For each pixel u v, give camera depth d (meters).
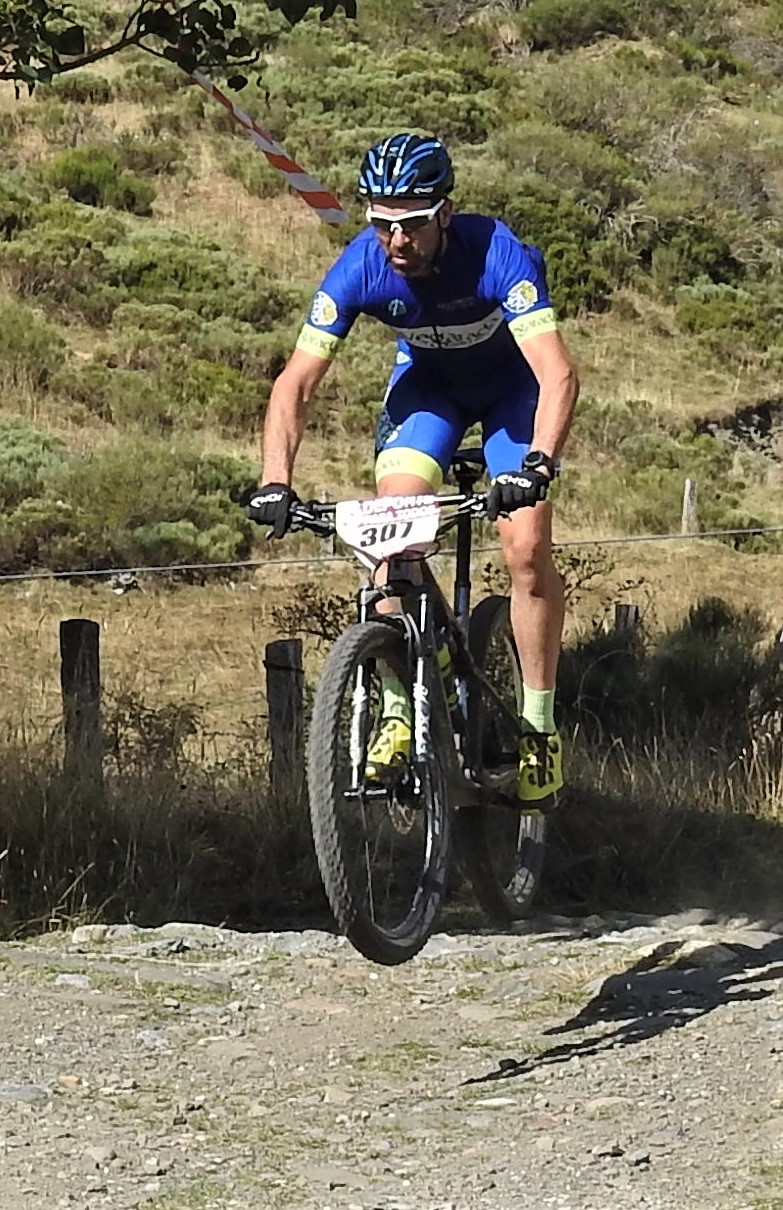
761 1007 6.59
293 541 25.25
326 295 6.05
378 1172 5.04
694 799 10.20
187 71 8.96
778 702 11.96
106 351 32.19
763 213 46.12
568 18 55.59
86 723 10.46
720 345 39.09
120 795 9.52
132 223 38.88
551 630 6.48
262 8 50.22
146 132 43.66
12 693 16.47
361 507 5.77
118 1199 4.76
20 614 21.11
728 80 55.66
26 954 7.65
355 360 34.06
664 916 8.74
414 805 5.86
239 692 17.03
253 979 7.43
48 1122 5.46
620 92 50.94
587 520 28.66
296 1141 5.34
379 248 5.97
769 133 51.38
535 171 43.84
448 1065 6.21
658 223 42.72
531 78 51.44
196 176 42.12
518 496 5.62
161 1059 6.24
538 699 6.52
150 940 8.08
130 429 29.14
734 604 22.81
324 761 5.46
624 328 39.12
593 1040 6.39
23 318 31.75
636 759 10.85
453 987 7.31
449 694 6.16
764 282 43.03
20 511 24.09
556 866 9.26
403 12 54.62
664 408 35.38
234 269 36.72
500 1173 4.99
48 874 8.58
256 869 9.06
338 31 52.19
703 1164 4.98
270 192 41.78
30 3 9.02
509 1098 5.77
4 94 44.09
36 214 36.97
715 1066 5.92
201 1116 5.59
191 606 21.84
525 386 6.25
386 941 5.71
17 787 9.17
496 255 5.88
